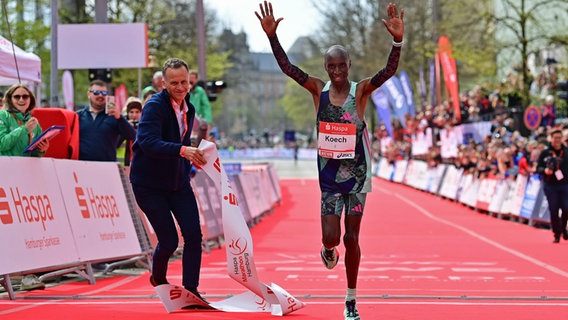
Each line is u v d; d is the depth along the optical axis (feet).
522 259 51.57
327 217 26.81
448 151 124.88
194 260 29.78
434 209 105.70
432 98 151.74
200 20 108.68
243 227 28.89
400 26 26.27
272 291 28.78
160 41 174.81
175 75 29.09
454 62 123.24
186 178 30.04
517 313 29.78
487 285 39.01
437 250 58.13
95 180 41.93
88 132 44.80
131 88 152.05
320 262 50.03
